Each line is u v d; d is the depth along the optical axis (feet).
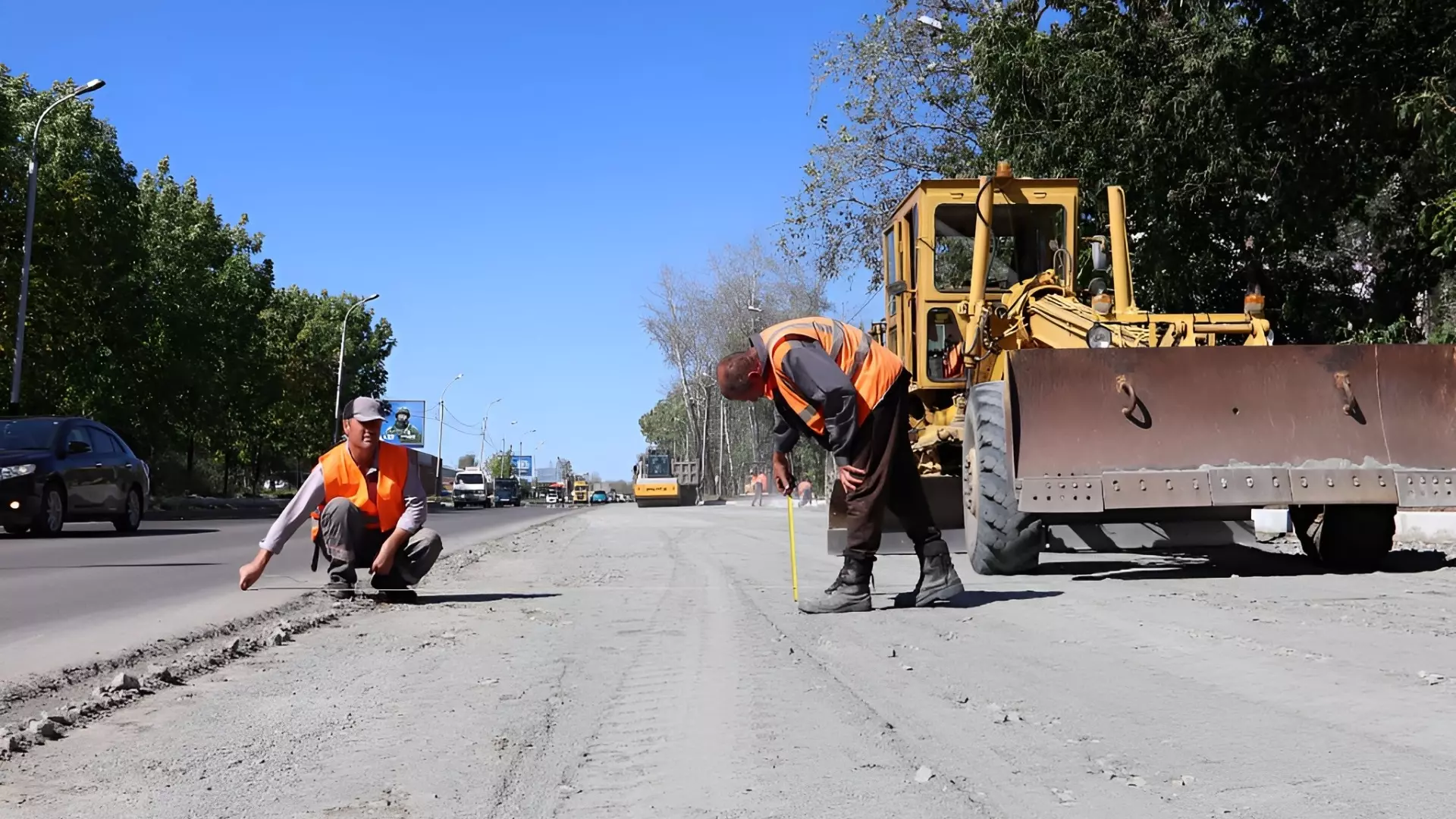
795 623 21.97
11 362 108.88
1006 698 14.56
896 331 38.83
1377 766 10.99
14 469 53.26
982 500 29.07
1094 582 28.04
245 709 14.87
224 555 43.24
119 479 60.23
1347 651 17.26
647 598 27.20
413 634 21.53
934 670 16.53
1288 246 56.75
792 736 12.84
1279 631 19.35
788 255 96.73
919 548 24.00
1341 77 52.19
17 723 14.07
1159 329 30.66
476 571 36.86
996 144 57.47
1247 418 27.20
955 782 10.92
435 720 14.11
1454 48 47.75
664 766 11.76
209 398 154.61
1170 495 26.58
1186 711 13.53
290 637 21.08
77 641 20.86
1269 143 53.47
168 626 22.74
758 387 22.76
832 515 31.78
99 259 120.98
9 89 122.83
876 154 92.17
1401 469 26.81
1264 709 13.52
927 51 88.94
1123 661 16.93
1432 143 45.03
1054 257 35.47
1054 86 55.06
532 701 15.12
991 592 26.08
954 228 36.04
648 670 17.17
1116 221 35.65
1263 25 52.29
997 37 56.65
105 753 12.60
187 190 156.56
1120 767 11.23
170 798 10.89
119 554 43.93
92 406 135.03
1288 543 40.98
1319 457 27.02
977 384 32.55
